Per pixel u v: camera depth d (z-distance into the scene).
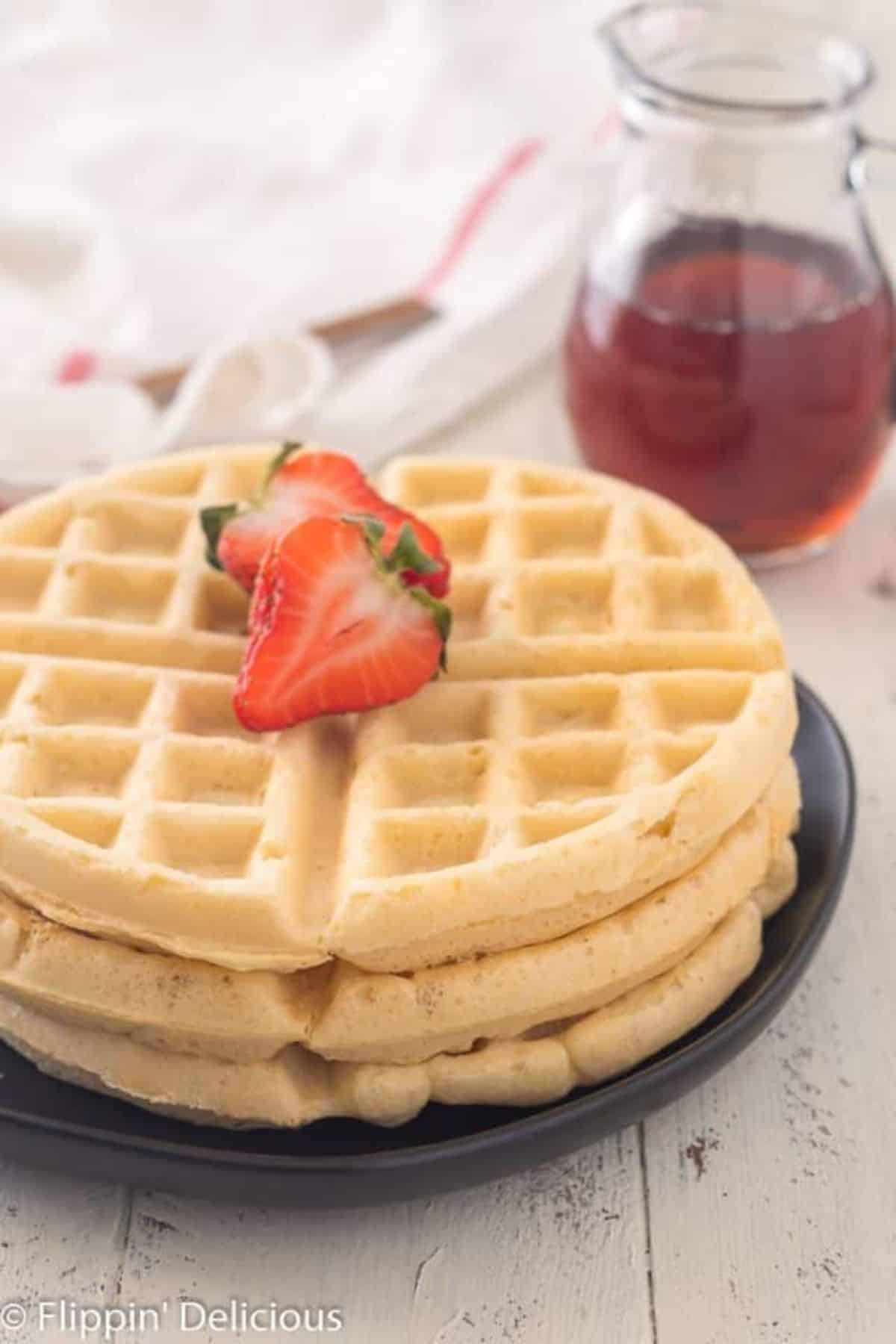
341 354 1.00
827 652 0.87
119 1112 0.70
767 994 0.71
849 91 0.85
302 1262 0.69
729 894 0.71
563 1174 0.71
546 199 1.06
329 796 0.71
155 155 1.12
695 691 0.73
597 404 0.88
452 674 0.74
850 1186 0.71
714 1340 0.68
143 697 0.73
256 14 1.19
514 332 0.98
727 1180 0.71
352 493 0.74
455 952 0.68
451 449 0.96
